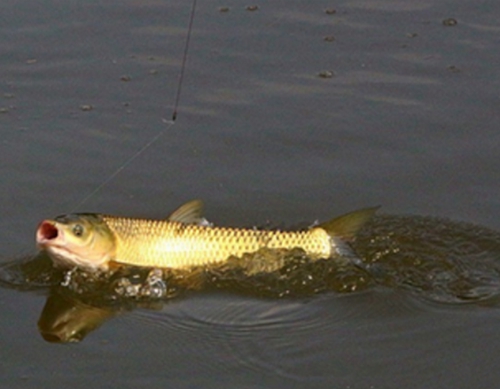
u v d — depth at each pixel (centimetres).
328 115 1143
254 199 1011
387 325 832
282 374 778
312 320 841
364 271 896
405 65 1233
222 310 855
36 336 823
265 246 905
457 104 1158
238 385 764
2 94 1189
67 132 1120
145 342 816
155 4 1370
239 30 1306
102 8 1361
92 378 770
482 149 1080
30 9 1362
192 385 763
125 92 1192
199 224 915
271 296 870
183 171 1055
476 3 1359
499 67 1222
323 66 1234
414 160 1066
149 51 1270
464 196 1009
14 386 761
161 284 882
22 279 896
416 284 882
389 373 776
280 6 1361
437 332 820
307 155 1080
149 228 907
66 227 884
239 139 1105
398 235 942
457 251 924
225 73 1223
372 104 1162
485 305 853
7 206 991
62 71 1234
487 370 775
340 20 1327
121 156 1079
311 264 898
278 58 1250
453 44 1271
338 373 778
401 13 1341
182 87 1199
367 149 1088
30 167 1055
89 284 888
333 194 1017
